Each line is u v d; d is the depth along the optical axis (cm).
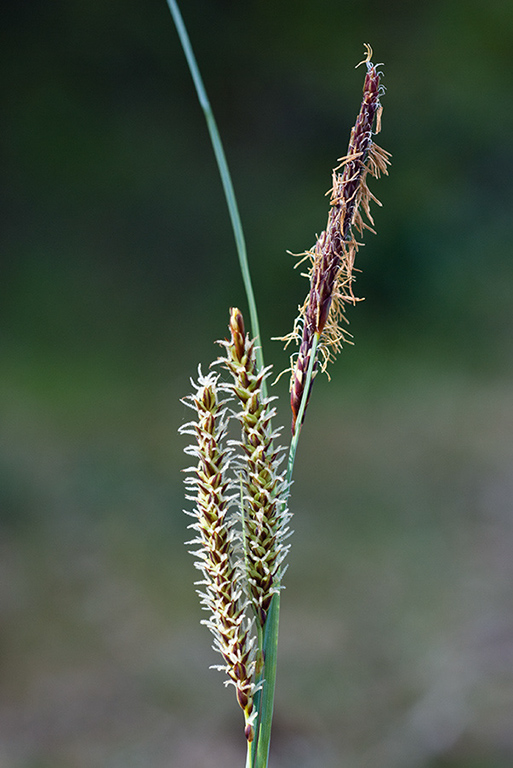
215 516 27
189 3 259
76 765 65
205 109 30
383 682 79
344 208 27
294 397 27
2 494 108
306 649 84
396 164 253
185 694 76
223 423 27
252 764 28
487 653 83
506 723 72
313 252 27
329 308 27
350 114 265
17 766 64
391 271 219
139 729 70
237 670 27
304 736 70
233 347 27
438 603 93
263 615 28
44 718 71
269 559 27
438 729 71
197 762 66
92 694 75
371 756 68
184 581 96
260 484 27
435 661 82
